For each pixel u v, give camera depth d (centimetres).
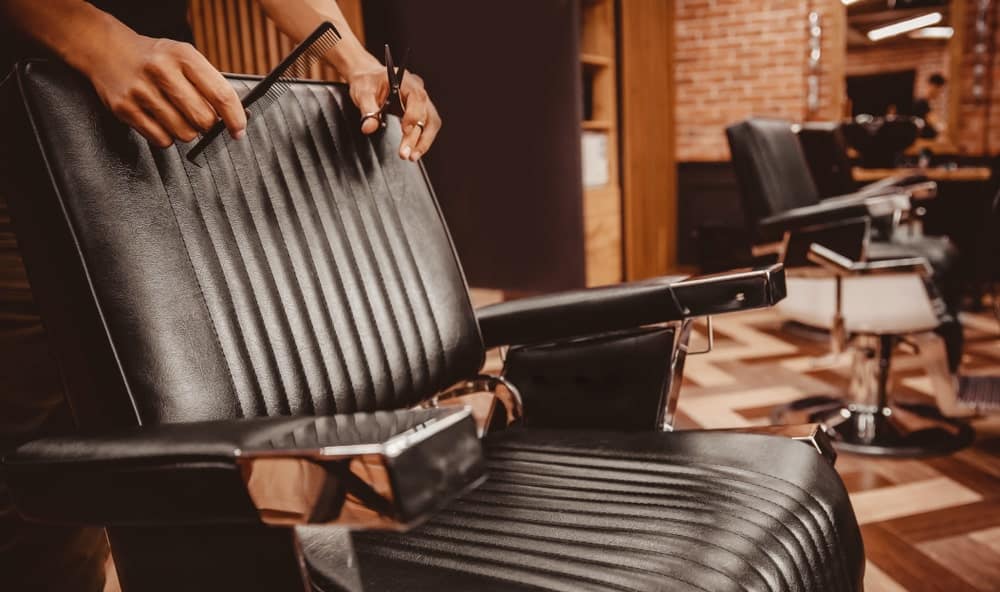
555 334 107
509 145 377
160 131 67
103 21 67
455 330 106
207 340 74
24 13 68
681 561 67
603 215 455
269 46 333
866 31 510
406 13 391
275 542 51
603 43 457
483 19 371
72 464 53
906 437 229
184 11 112
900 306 215
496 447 101
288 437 48
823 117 518
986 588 157
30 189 66
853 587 81
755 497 78
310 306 89
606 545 71
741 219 543
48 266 67
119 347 66
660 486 83
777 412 259
